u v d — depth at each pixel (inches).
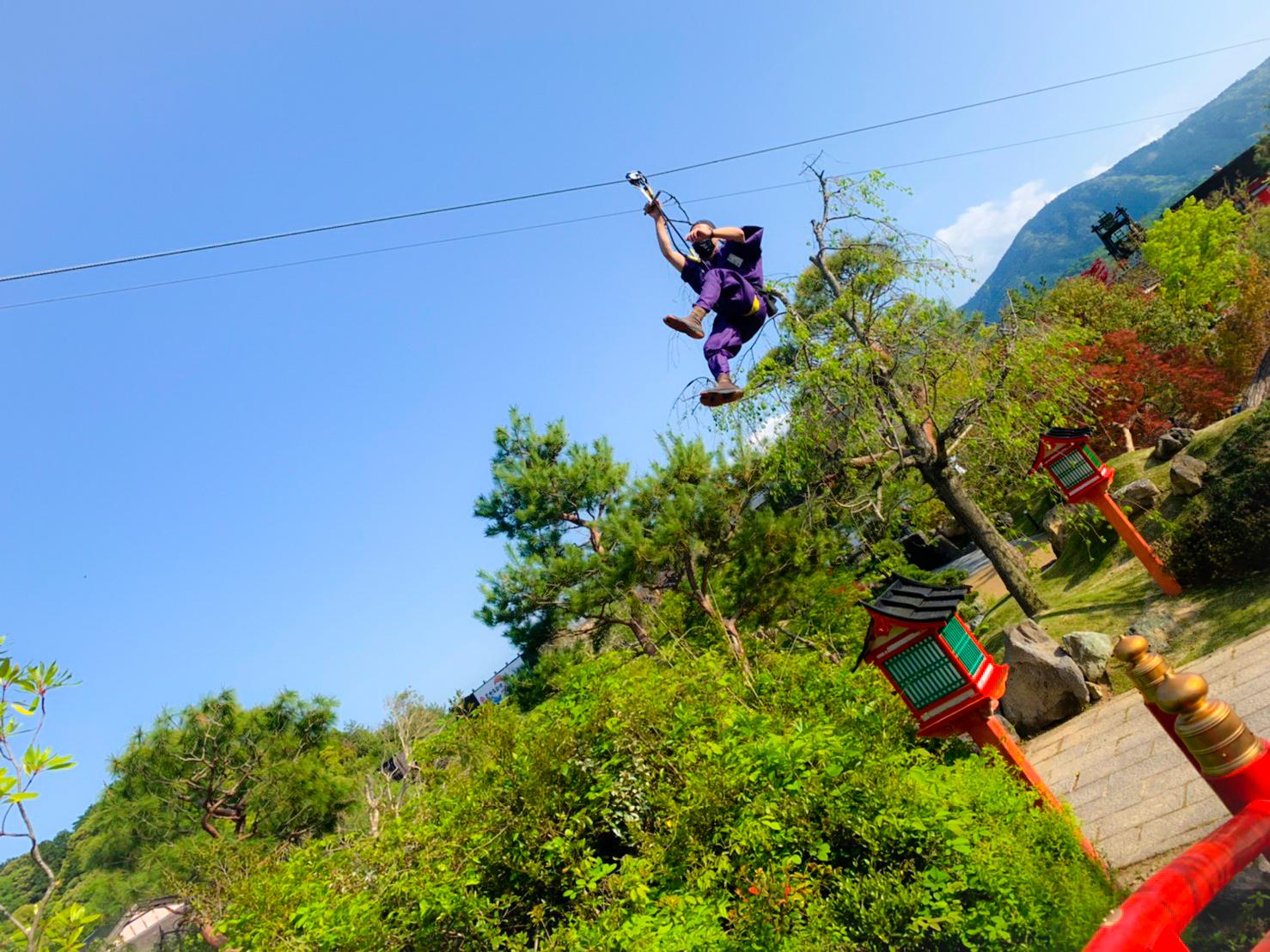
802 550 587.2
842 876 187.5
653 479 612.4
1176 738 91.2
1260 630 332.5
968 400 585.3
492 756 257.3
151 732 700.0
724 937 167.2
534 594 625.3
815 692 281.4
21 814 121.9
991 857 174.6
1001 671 243.4
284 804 697.0
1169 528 428.8
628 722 250.7
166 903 676.1
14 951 124.8
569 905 224.5
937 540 1024.2
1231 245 1344.7
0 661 124.9
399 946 218.2
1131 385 784.9
